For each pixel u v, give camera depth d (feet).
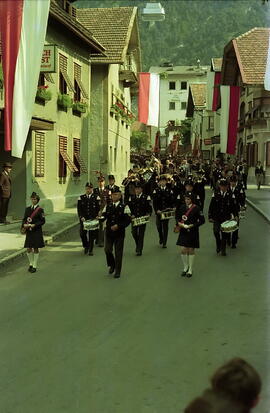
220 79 145.89
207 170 117.80
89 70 86.69
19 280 34.09
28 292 30.81
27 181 60.18
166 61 286.05
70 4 81.66
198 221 34.22
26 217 36.58
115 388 17.46
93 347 21.33
